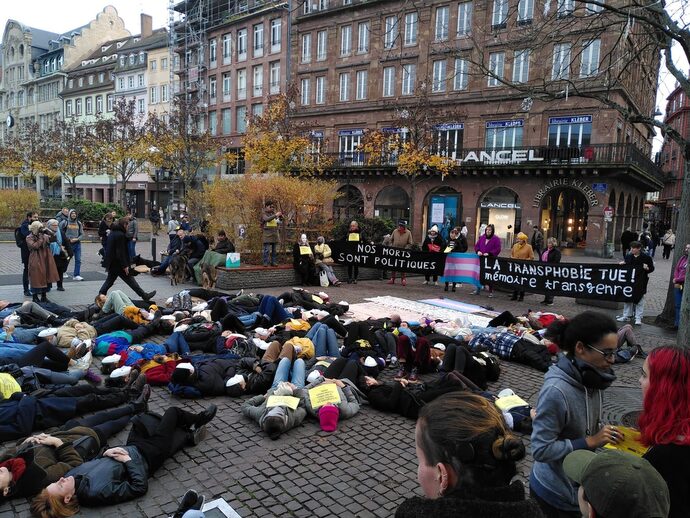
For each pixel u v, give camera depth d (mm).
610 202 33031
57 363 6551
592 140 30500
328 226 18922
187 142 40969
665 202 69938
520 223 33656
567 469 1860
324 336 7676
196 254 14758
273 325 9336
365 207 40562
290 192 17016
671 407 2129
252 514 3930
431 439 1549
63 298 11930
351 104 40969
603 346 2676
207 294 11438
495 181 34344
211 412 5184
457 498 1445
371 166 38469
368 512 4000
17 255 20328
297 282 15477
